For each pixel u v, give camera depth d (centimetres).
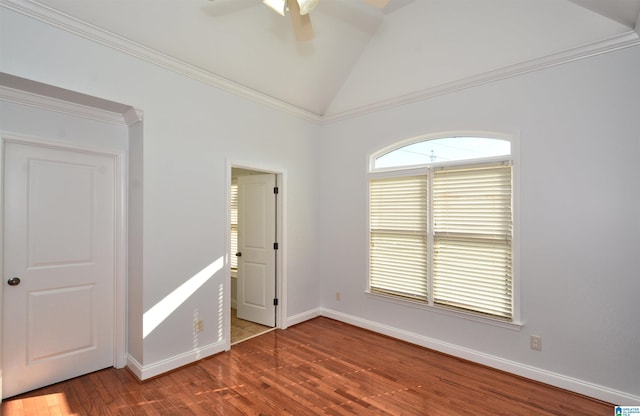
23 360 246
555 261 269
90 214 278
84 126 269
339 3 305
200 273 311
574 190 261
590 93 255
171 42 275
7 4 206
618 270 244
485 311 306
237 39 299
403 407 239
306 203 431
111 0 232
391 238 376
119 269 289
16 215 242
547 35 268
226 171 335
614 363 245
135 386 261
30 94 237
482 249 309
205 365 301
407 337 357
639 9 214
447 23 310
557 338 268
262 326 407
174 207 291
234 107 345
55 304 261
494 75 298
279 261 401
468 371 293
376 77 377
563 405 243
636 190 237
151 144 276
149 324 274
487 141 313
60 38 229
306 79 377
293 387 264
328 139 442
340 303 426
